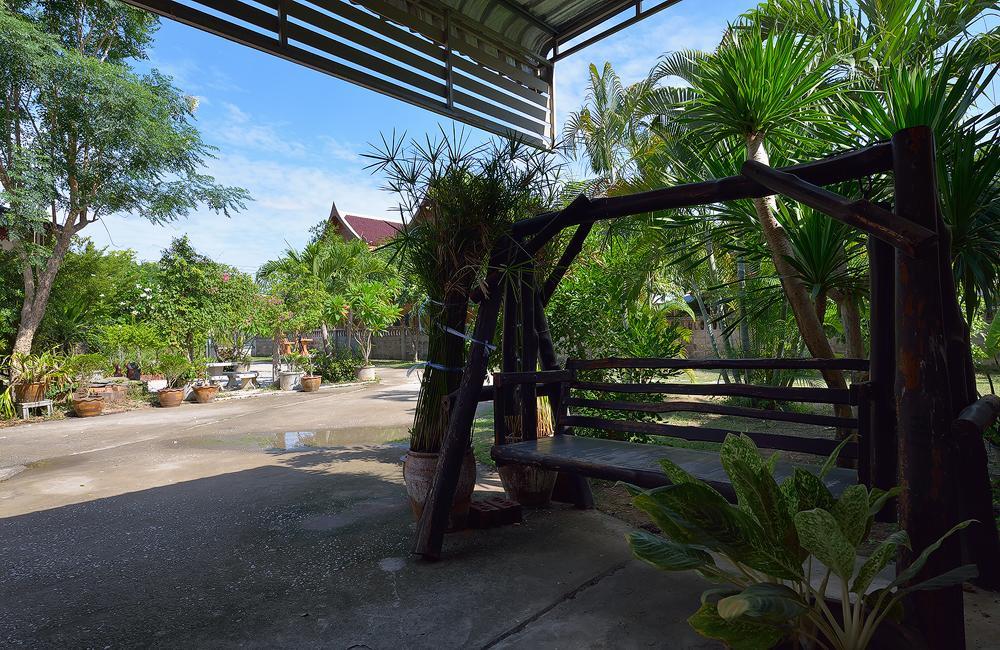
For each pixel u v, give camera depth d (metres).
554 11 4.43
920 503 1.71
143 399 12.59
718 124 4.42
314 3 3.34
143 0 2.73
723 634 1.59
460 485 3.52
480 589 2.74
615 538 3.42
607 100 11.80
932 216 1.84
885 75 4.23
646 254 6.61
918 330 1.76
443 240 3.45
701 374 11.83
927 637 1.67
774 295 5.05
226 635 2.39
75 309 13.32
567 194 3.83
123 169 12.11
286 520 3.96
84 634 2.45
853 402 2.56
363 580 2.89
